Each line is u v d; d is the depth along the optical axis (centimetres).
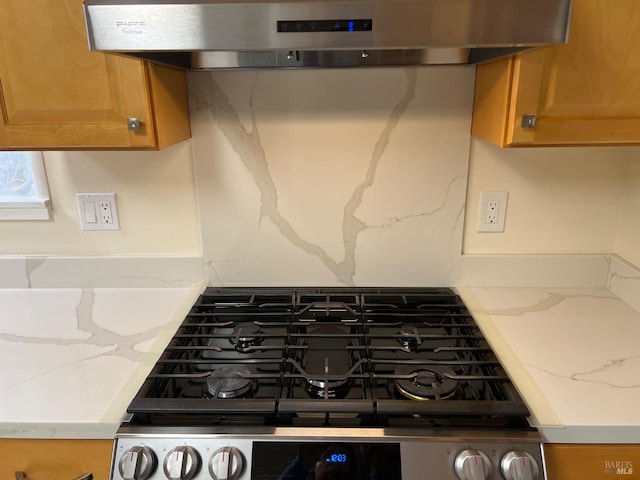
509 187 137
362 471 83
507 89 101
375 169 134
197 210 140
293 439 84
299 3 79
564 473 87
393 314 125
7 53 100
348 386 98
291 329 117
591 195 137
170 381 100
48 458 91
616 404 90
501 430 86
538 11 79
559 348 109
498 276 142
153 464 83
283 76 128
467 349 105
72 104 103
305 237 140
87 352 109
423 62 123
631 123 99
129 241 142
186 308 130
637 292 128
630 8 93
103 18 80
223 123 131
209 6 79
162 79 110
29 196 140
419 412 87
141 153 135
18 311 130
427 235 139
